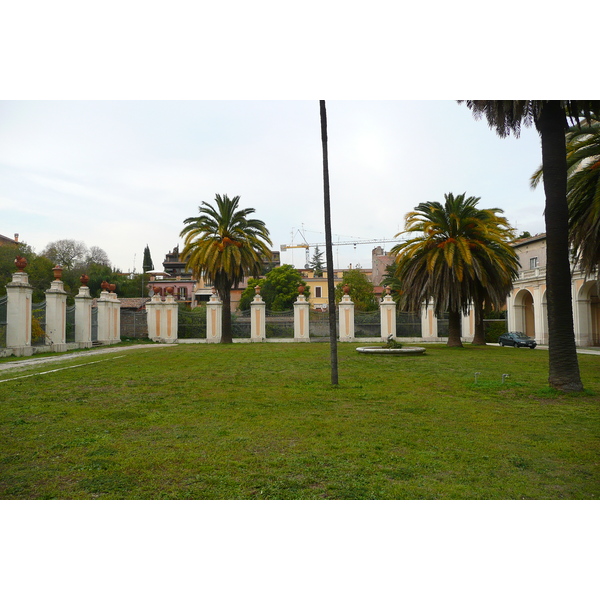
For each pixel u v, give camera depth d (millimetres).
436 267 24922
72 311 26609
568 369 10453
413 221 26250
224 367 15352
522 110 11164
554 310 10633
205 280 32188
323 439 6355
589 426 7164
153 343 34031
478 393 10273
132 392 10117
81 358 18797
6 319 20219
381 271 77125
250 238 31828
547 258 10898
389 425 7203
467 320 37469
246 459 5453
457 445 6086
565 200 10742
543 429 6961
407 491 4539
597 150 14281
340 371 14391
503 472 5066
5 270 43188
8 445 5957
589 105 11281
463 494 4473
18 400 9039
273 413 8078
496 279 25016
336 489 4590
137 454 5617
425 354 21422
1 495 4410
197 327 37562
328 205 11641
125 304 48156
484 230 24141
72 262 64875
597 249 14938
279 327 37125
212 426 7078
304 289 61438
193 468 5145
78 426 7000
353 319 36344
